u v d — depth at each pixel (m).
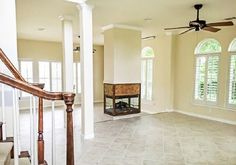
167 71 7.77
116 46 6.36
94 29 7.01
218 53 6.31
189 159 3.42
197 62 6.91
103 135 4.68
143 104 9.07
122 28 6.43
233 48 6.00
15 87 1.52
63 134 4.78
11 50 2.90
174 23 6.14
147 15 5.23
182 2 4.19
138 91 6.95
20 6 4.42
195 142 4.26
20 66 8.55
